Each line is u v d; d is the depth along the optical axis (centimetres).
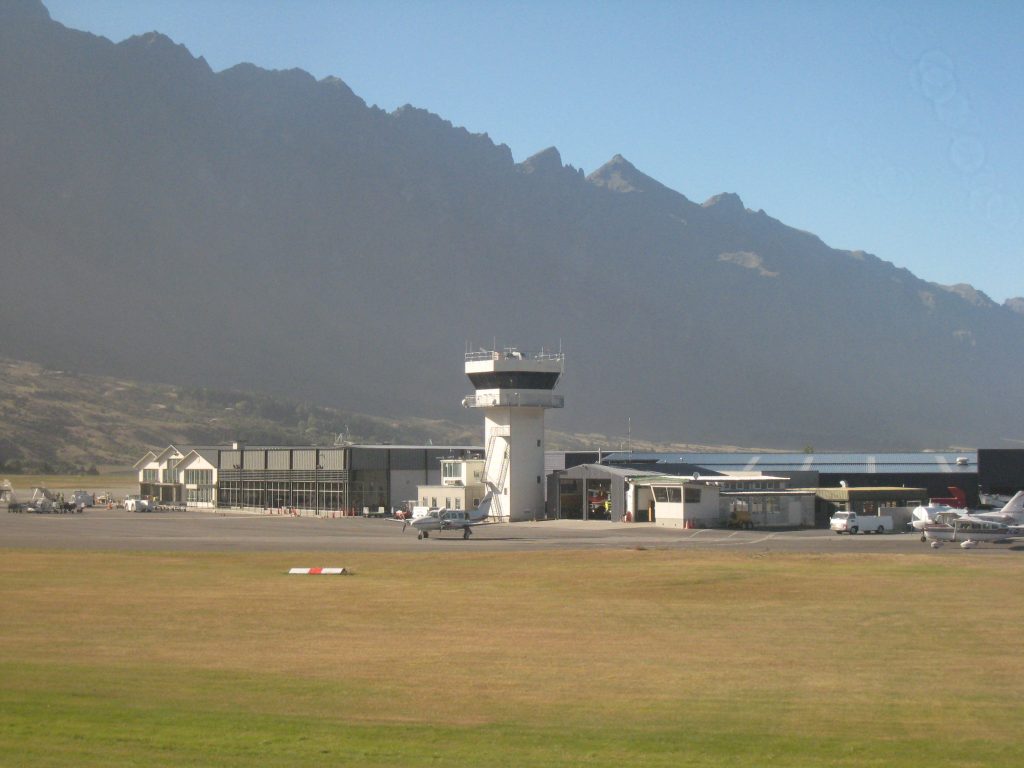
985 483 13838
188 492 16538
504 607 5016
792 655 3850
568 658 3784
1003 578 5978
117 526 11225
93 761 2405
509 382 12538
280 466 14825
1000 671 3584
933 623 4538
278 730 2733
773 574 6178
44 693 3095
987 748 2673
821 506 11431
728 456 15462
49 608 4941
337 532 10294
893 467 14350
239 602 5166
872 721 2928
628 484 11650
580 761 2511
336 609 4944
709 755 2581
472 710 3012
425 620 4634
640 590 5588
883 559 6994
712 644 4066
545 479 13000
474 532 10256
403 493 14338
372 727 2794
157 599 5262
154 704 2989
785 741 2717
